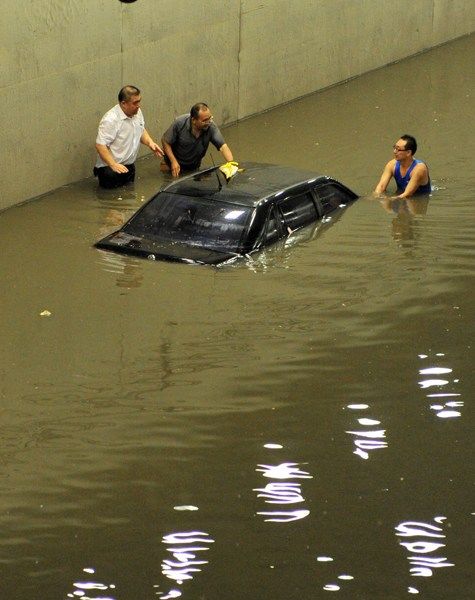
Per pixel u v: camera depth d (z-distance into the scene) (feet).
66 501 42.45
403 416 48.47
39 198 77.82
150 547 39.78
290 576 38.27
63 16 77.30
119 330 55.77
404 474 44.27
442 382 51.24
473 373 52.01
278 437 46.78
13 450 45.68
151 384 50.78
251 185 69.51
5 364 52.39
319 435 46.98
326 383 51.06
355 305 58.75
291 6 101.65
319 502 42.45
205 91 93.81
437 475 44.19
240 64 97.14
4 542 40.06
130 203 76.48
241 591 37.55
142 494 42.91
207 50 92.89
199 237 66.13
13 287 60.95
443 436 46.98
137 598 37.19
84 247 67.10
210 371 51.96
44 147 77.82
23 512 41.75
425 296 59.82
